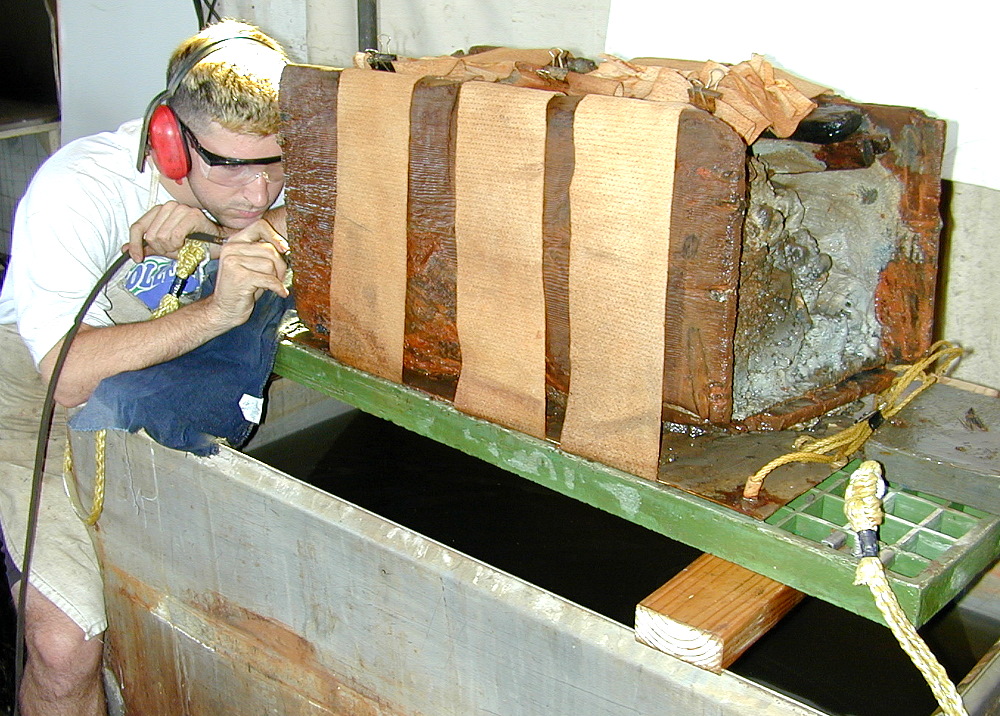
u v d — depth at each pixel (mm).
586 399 896
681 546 1271
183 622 1254
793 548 780
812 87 987
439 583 925
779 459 836
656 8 1719
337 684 1090
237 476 1080
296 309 1193
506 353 934
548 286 901
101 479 1253
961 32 1486
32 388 1502
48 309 1237
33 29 3012
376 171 963
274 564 1085
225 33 1228
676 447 927
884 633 1130
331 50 2277
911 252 999
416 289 1006
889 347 1039
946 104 1549
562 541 1269
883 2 1521
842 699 1016
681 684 786
